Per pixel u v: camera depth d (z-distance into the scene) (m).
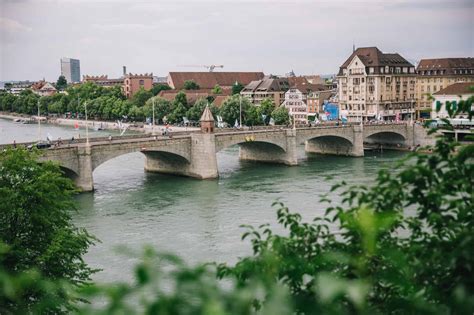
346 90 188.50
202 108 187.75
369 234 6.59
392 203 10.09
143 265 5.23
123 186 96.38
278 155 125.88
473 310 6.52
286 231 60.22
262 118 176.88
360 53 188.12
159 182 100.81
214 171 105.94
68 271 31.94
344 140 141.12
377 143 162.50
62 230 32.81
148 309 4.91
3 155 35.94
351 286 5.07
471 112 10.92
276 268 7.89
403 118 188.25
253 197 83.06
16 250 28.70
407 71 188.38
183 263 5.51
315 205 75.00
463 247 8.06
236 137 113.81
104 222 68.69
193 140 106.69
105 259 52.84
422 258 8.91
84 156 90.50
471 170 9.98
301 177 103.25
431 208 10.06
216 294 5.11
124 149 97.94
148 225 66.81
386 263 8.22
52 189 33.97
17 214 32.28
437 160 10.33
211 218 69.69
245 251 54.91
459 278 8.12
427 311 6.98
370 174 104.81
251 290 5.27
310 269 7.87
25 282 6.23
